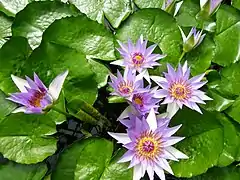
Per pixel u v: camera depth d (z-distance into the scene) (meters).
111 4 0.54
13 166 0.46
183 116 0.46
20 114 0.46
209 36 0.52
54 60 0.47
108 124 0.49
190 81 0.44
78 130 0.50
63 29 0.49
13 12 0.53
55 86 0.41
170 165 0.45
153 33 0.51
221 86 0.50
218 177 0.47
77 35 0.50
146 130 0.41
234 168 0.48
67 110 0.47
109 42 0.50
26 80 0.44
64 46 0.47
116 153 0.44
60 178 0.45
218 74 0.51
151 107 0.43
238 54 0.53
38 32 0.51
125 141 0.41
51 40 0.49
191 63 0.50
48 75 0.48
